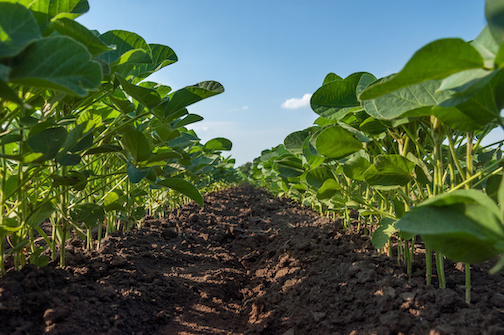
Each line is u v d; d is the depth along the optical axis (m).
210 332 1.76
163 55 1.99
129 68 1.79
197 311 2.01
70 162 1.61
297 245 2.96
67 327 1.34
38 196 1.91
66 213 1.88
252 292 2.47
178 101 1.68
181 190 1.83
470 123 1.18
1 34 0.90
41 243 2.71
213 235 4.14
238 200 8.17
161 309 1.89
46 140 1.29
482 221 0.95
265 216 5.55
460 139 1.84
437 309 1.46
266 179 5.92
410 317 1.45
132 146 1.72
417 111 1.24
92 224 1.96
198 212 5.59
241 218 5.63
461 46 0.81
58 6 1.28
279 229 4.19
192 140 2.74
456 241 1.02
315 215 4.75
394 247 2.50
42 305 1.43
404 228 0.97
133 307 1.76
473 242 0.98
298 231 3.63
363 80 1.60
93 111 2.14
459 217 0.98
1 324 1.27
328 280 2.12
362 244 2.71
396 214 1.81
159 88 2.45
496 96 1.09
